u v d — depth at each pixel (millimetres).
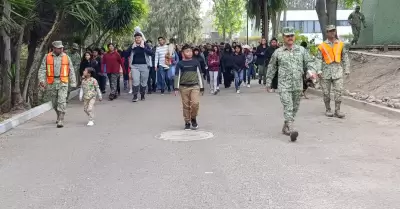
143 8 28062
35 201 6133
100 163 7988
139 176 7117
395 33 22969
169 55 19609
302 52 9719
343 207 5617
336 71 12234
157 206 5789
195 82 10914
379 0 23344
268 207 5664
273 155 8250
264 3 32500
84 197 6219
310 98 16875
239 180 6785
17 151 9109
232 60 20719
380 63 18547
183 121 12344
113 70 18125
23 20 14336
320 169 7285
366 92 15953
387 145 8867
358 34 24516
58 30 17125
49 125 12195
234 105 15375
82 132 11031
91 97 12016
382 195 6023
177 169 7461
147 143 9539
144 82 17438
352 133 10102
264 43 23625
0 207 5938
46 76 11797
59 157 8516
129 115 13641
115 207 5801
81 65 19953
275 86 9977
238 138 9828
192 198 6047
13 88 14664
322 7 24406
